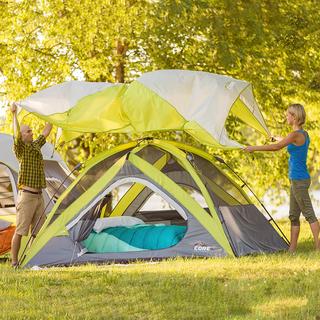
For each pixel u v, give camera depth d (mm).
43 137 14062
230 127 26766
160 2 24562
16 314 9586
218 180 15258
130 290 10805
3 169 17641
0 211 16734
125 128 15070
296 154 14141
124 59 26828
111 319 9281
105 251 14195
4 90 26469
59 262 13930
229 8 25766
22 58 25547
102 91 15102
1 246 15844
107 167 14836
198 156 15516
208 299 10164
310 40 27562
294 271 11844
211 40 25609
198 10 25125
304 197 14156
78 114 14805
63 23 25016
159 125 14492
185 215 14141
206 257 13789
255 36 26391
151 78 14953
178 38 25172
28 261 13906
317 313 9195
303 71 28094
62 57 25688
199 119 14266
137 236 14367
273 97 27797
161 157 15039
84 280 11656
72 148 27750
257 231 14742
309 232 19594
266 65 26844
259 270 12023
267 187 28938
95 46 25438
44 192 17391
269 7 26969
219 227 14000
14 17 25875
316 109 29047
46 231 14164
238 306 9758
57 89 15211
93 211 14320
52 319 9297
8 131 26281
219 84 14789
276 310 9492
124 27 24781
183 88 14812
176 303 9984
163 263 13250
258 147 13898
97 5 24719
